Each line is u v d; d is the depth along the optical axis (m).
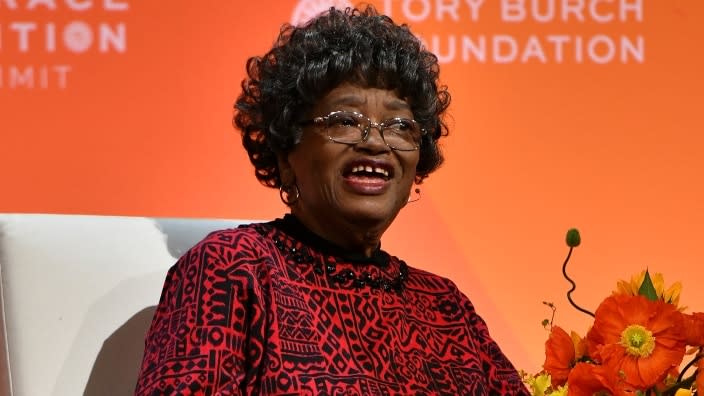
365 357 4.22
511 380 4.82
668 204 9.55
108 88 8.71
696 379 3.75
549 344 3.98
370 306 4.39
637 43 9.50
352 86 4.41
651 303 3.77
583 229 9.46
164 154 8.81
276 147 4.51
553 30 9.41
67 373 4.66
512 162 9.38
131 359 4.83
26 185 8.60
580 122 9.45
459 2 9.26
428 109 4.58
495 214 9.38
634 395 3.70
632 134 9.51
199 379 3.80
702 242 9.59
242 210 8.95
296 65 4.42
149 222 5.13
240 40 8.91
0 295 4.66
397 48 4.49
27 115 8.60
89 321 4.75
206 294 3.99
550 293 9.44
